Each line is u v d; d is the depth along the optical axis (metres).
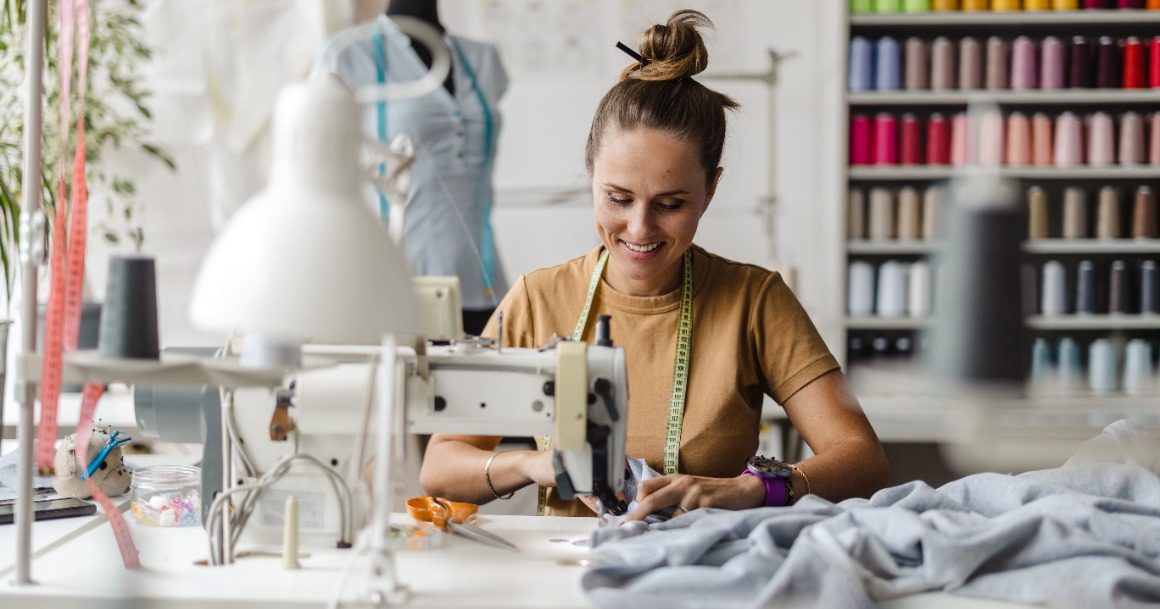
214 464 1.33
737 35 3.78
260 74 3.66
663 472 1.71
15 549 1.32
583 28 3.79
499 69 3.27
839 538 1.15
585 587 1.12
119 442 1.66
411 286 1.02
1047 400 3.03
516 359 1.34
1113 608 1.07
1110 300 3.50
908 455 3.32
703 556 1.20
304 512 1.31
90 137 3.22
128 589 1.13
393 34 2.91
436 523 1.43
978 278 0.82
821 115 3.79
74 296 1.23
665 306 1.77
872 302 3.61
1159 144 3.47
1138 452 1.48
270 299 0.93
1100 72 3.49
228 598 1.11
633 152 1.60
